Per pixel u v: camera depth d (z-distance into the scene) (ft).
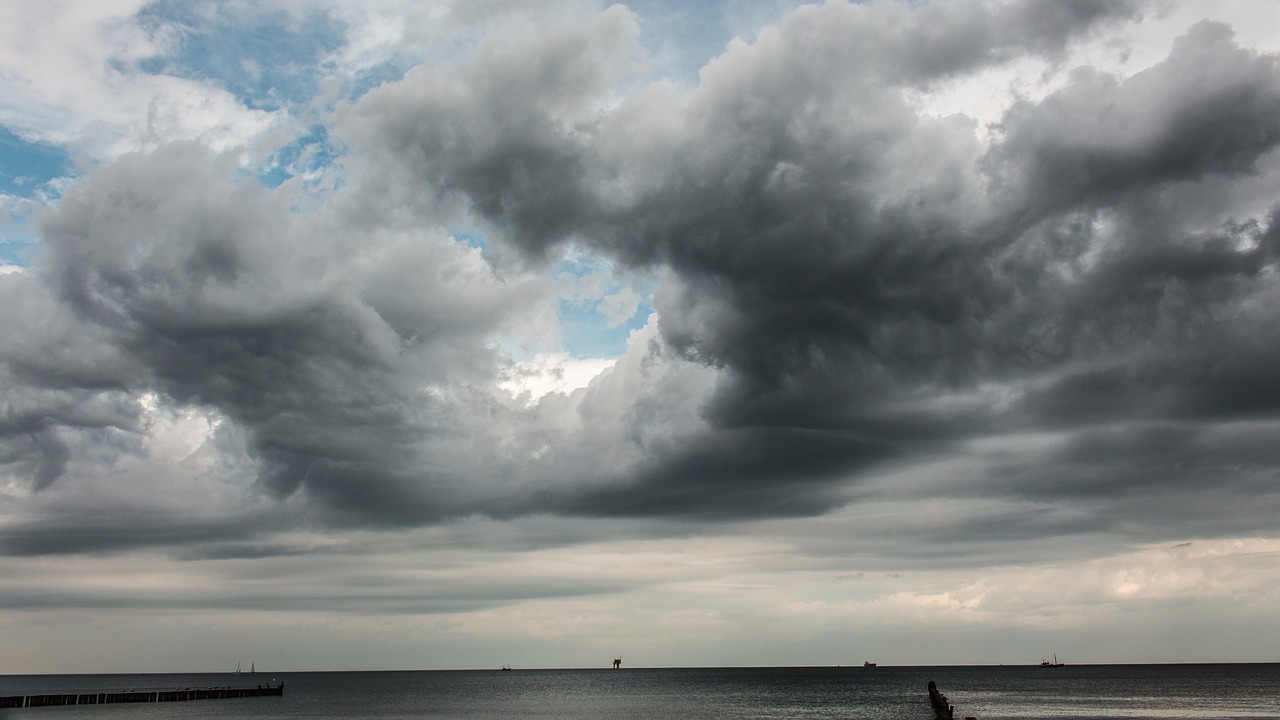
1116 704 476.54
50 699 452.76
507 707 510.17
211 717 386.32
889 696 608.60
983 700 534.37
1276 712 401.49
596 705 531.91
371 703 553.64
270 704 522.06
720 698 611.06
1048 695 584.40
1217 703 477.77
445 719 407.85
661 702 566.36
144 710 440.86
